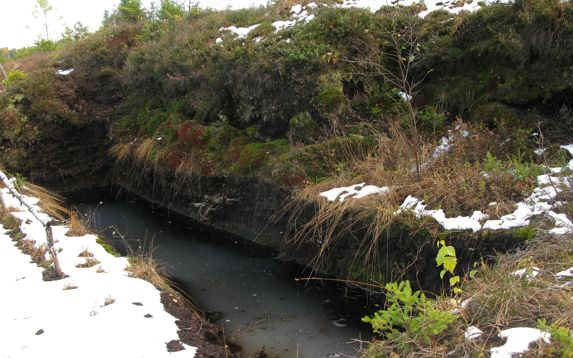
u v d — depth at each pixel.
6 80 11.99
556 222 3.94
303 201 5.91
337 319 4.88
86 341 3.76
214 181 7.52
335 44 7.23
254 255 6.57
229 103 8.45
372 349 3.21
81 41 12.68
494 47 5.93
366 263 5.16
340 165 6.00
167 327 4.09
